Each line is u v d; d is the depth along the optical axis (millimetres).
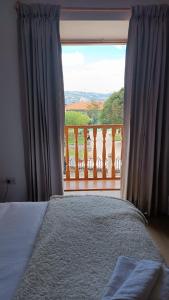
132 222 1345
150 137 2582
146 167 2674
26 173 2744
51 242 1157
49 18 2379
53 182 2701
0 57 2537
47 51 2434
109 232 1236
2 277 962
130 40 2441
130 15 2469
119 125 3518
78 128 3518
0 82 2588
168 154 2660
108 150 3645
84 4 2465
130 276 851
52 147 2633
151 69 2449
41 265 1000
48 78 2484
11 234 1275
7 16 2451
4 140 2725
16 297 842
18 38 2445
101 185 3482
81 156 3676
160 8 2350
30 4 2359
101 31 2795
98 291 849
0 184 2818
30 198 2773
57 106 2553
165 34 2389
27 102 2543
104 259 1027
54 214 1444
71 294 841
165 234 2340
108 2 2467
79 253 1071
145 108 2533
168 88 2512
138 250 1085
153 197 2738
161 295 778
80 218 1382
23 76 2523
